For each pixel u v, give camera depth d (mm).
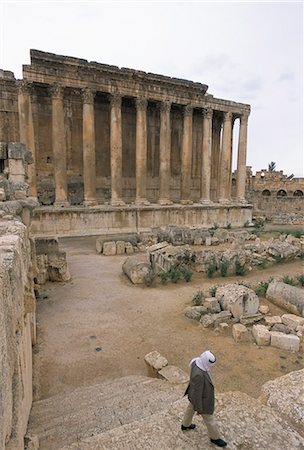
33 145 30984
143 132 35531
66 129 36938
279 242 24562
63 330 12156
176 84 36500
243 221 42594
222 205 40406
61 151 31953
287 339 10570
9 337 3994
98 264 22359
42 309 14203
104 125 39000
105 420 6211
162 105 36500
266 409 4711
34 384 8711
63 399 7566
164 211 36562
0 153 14297
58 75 31047
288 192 61344
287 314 12648
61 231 31766
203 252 20469
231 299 12836
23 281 6602
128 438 4250
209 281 18203
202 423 4520
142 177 35969
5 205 11359
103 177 39406
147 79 34875
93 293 16344
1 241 6066
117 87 33719
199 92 38531
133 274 17875
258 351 10492
